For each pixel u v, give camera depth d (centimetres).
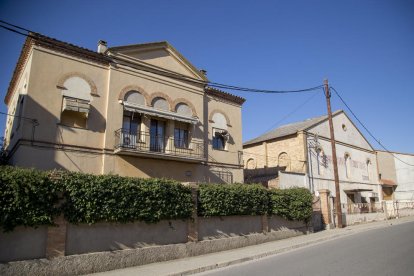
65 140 1598
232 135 2373
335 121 3553
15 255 916
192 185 1402
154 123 1977
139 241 1194
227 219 1548
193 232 1374
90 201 1069
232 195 1552
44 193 976
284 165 3138
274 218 1827
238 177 2336
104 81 1773
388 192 4500
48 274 952
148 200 1214
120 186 1147
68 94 1639
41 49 1593
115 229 1138
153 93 1942
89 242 1068
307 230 2038
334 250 1379
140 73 1906
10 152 1683
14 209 912
